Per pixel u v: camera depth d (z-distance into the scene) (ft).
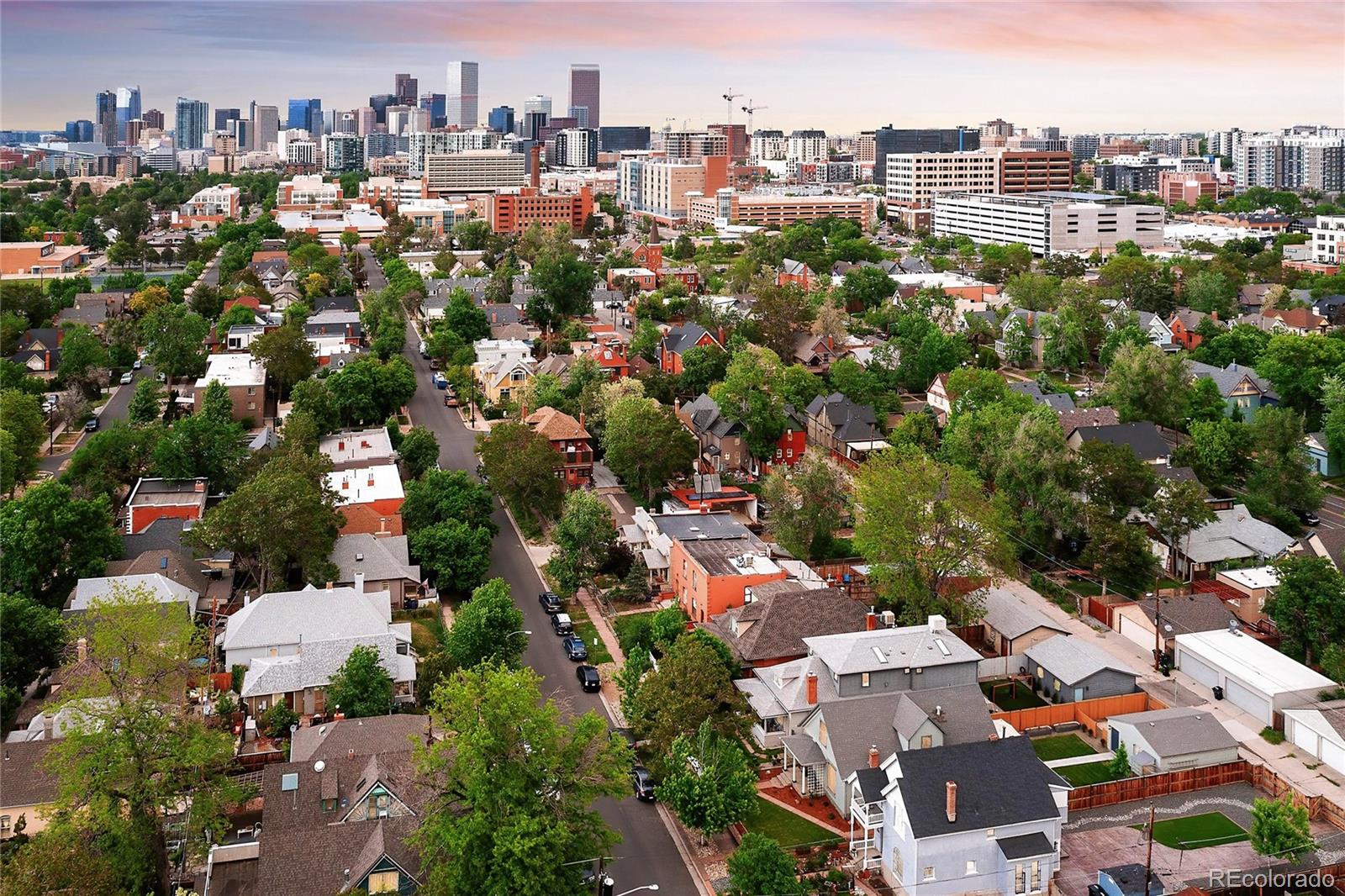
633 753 255.09
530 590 406.21
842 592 351.46
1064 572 416.67
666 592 400.88
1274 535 419.74
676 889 249.75
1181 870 247.91
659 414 491.31
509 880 219.61
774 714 300.20
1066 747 306.76
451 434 590.55
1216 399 562.25
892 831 249.75
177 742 249.55
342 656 322.34
